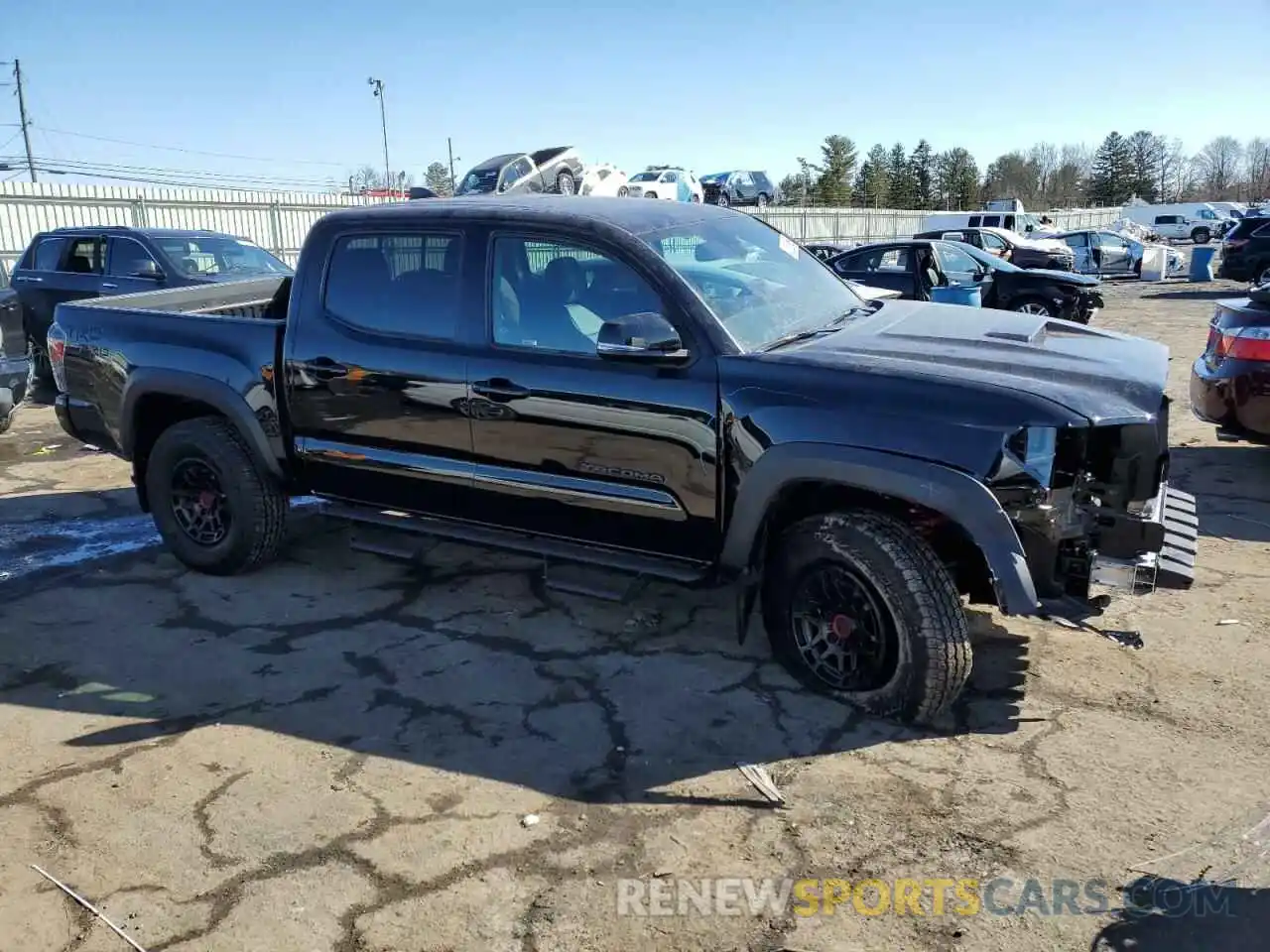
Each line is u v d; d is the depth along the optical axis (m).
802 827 3.06
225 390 4.89
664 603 4.80
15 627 4.67
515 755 3.51
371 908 2.75
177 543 5.31
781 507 3.84
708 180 40.03
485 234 4.25
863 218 41.84
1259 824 3.00
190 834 3.09
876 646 3.63
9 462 7.93
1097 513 3.54
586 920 2.68
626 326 3.68
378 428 4.55
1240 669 3.99
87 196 21.70
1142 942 2.56
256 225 24.67
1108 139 95.00
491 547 4.40
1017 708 3.74
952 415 3.37
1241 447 7.64
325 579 5.20
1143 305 20.39
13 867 2.96
